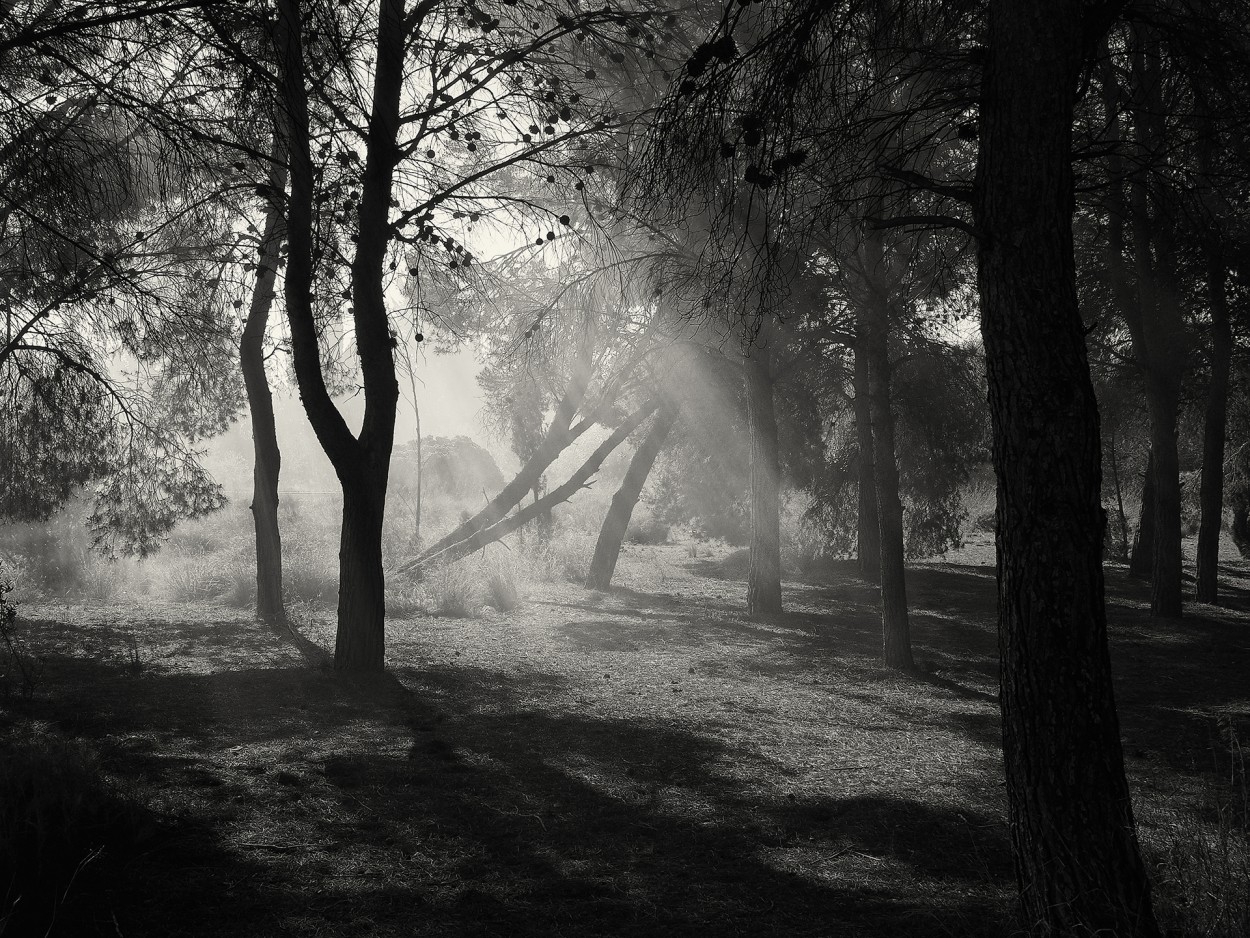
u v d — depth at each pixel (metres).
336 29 6.05
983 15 4.68
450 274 10.09
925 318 14.11
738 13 3.80
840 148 4.16
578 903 4.12
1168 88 4.79
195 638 11.34
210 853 4.45
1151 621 16.83
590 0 8.88
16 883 3.95
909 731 7.97
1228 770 6.96
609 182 10.49
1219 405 18.81
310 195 8.63
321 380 8.92
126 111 5.84
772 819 5.37
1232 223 14.46
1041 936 3.32
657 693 9.22
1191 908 3.64
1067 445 3.37
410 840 4.80
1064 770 3.31
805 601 18.70
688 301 10.38
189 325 10.51
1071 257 3.47
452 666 10.04
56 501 11.92
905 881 4.45
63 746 5.38
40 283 8.40
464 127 9.18
